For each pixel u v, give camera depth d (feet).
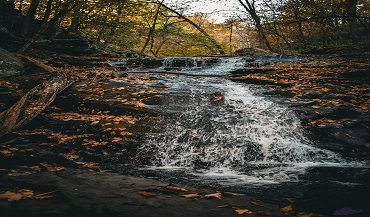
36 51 38.27
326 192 9.73
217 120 18.84
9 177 9.71
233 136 16.93
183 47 71.26
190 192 9.07
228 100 22.41
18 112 18.79
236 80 29.99
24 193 8.05
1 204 7.07
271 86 27.02
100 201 7.70
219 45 70.08
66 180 9.72
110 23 50.70
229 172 13.20
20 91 23.72
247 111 20.36
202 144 16.22
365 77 27.22
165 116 19.36
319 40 66.23
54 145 15.72
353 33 52.85
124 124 18.21
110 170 12.85
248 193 9.57
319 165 14.28
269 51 62.28
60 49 42.34
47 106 21.17
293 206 8.25
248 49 58.29
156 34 68.03
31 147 13.74
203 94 23.70
